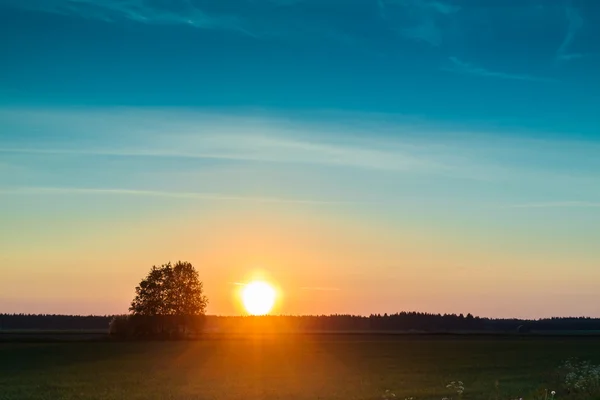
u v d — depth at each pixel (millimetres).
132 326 127812
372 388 47000
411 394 41312
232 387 48656
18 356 84375
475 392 40938
